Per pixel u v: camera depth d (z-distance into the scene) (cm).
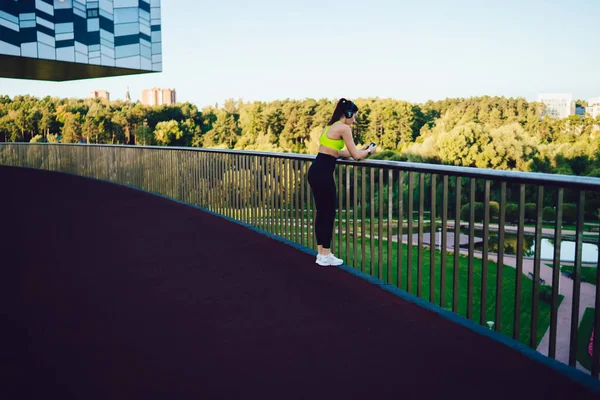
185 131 13912
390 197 461
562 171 8231
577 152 8262
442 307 391
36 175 1862
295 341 328
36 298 421
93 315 379
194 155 1078
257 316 376
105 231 743
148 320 369
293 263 538
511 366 287
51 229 760
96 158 1769
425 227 4925
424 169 405
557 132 10494
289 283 462
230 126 13638
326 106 12656
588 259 4128
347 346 319
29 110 13200
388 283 454
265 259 559
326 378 276
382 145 11794
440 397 254
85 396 257
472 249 359
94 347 320
